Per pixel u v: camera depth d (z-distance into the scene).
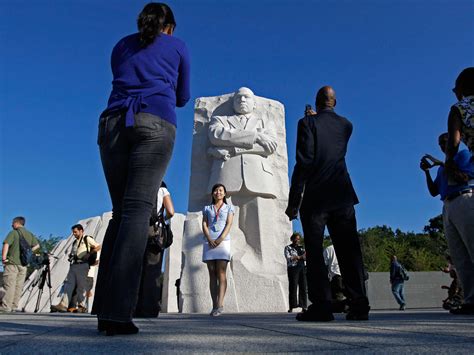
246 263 8.55
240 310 8.22
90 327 2.89
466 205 4.84
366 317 3.91
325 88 4.51
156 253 5.45
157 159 2.57
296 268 8.66
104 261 2.68
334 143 4.16
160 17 2.81
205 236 5.91
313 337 2.18
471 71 3.88
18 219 9.21
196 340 2.06
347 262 4.02
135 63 2.71
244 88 9.64
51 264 14.26
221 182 8.91
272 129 9.51
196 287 8.36
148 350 1.75
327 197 4.02
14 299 8.93
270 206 9.02
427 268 40.56
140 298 5.25
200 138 9.61
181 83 2.97
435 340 2.02
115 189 2.70
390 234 57.38
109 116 2.64
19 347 1.81
